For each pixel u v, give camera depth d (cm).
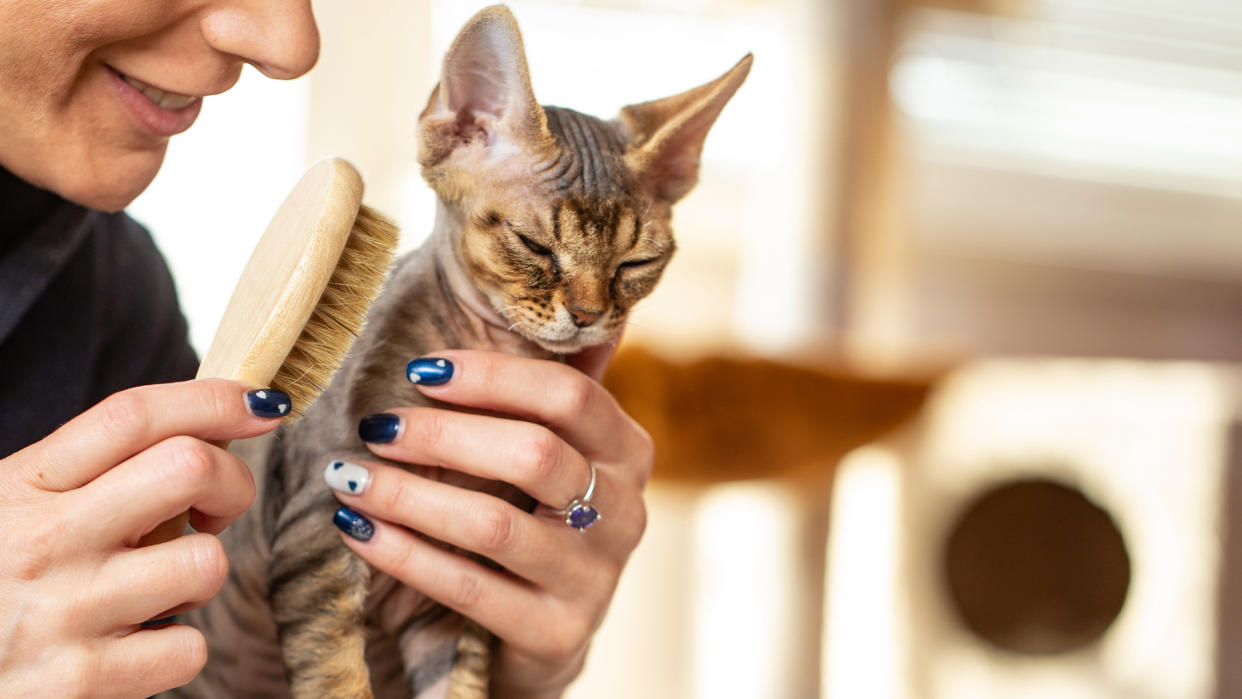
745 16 452
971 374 489
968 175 522
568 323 134
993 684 492
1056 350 536
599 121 150
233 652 145
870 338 425
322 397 126
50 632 89
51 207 132
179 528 100
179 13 104
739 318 445
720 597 438
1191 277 549
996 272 529
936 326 524
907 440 363
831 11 418
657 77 452
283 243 100
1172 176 543
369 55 349
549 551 122
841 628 493
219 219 336
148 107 112
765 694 381
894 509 498
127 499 90
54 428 132
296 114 344
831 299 417
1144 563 524
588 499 125
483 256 131
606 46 446
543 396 123
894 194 429
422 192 350
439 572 120
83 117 109
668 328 347
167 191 333
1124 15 524
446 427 119
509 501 136
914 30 465
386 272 105
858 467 497
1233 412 535
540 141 133
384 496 116
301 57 109
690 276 472
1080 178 533
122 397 92
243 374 95
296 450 127
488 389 121
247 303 101
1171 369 537
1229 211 547
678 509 373
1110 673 504
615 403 135
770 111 443
